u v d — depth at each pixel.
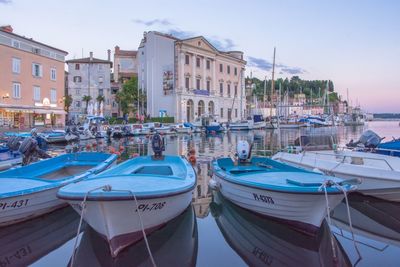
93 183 6.91
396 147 12.90
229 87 68.50
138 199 5.86
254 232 7.46
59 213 8.55
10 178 8.37
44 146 26.02
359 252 6.48
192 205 9.54
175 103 55.69
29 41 41.78
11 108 38.78
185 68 57.22
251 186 7.45
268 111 82.81
